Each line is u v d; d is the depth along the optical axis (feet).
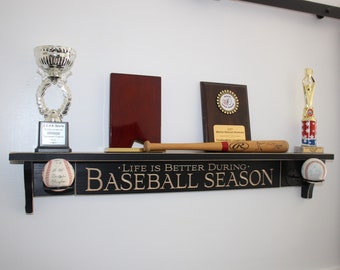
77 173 3.24
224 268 3.80
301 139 4.15
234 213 3.85
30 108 3.18
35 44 3.19
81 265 3.29
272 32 4.12
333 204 4.39
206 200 3.73
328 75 4.40
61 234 3.23
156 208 3.54
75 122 3.29
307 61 4.29
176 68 3.65
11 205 3.11
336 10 4.31
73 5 3.31
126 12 3.48
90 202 3.32
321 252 4.31
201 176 3.65
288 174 4.04
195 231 3.68
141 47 3.52
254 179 3.87
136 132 3.36
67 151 2.94
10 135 3.12
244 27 3.98
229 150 3.38
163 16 3.62
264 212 4.00
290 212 4.14
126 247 3.43
